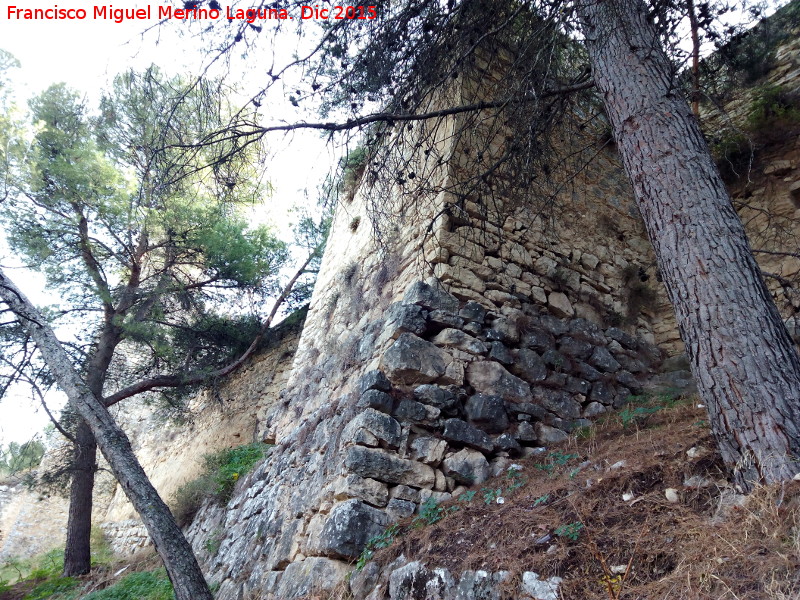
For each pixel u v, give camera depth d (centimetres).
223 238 1259
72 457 1302
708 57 652
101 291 1220
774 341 359
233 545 771
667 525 343
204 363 1453
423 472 560
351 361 733
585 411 682
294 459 729
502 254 726
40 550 1794
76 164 1053
